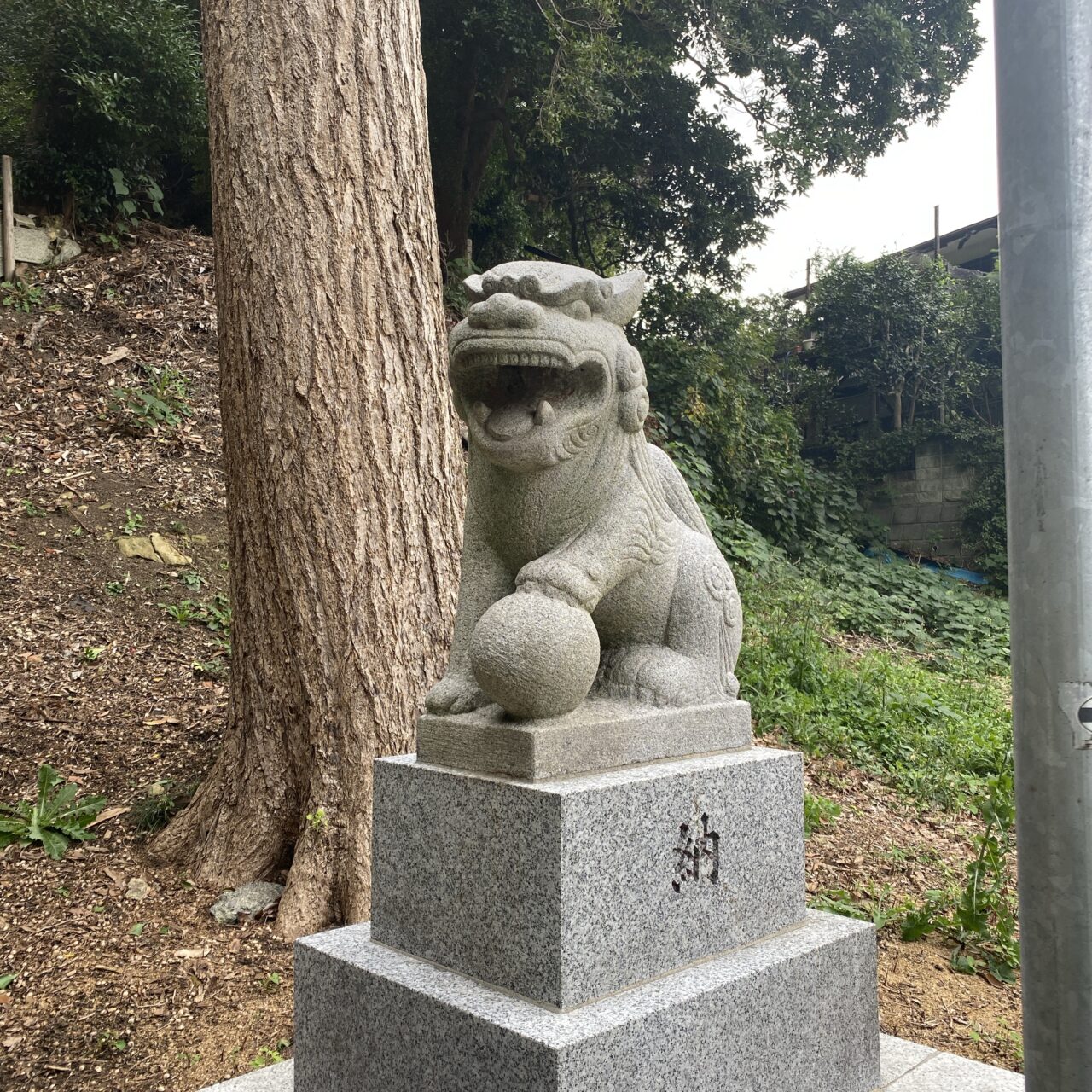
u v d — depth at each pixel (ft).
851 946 7.80
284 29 13.23
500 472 7.36
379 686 12.39
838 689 21.08
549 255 42.93
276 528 12.61
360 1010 7.02
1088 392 5.16
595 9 32.35
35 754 15.10
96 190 31.01
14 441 23.65
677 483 8.68
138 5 30.40
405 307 13.43
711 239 40.60
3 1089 8.88
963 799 17.24
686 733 7.66
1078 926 5.13
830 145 36.04
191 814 13.33
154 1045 9.50
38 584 19.79
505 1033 5.91
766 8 34.94
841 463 47.24
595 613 7.88
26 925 11.31
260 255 12.91
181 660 18.47
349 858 11.93
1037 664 5.24
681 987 6.56
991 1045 9.64
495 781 6.66
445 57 35.60
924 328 48.16
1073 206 5.18
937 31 37.55
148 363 27.35
